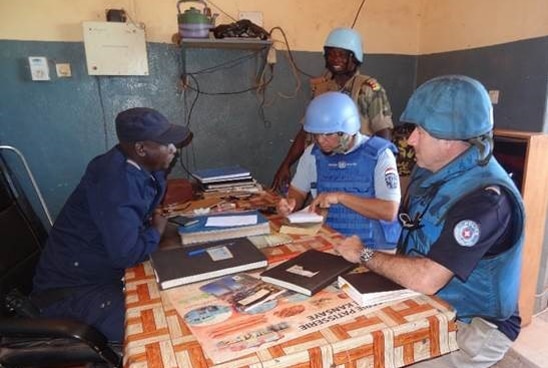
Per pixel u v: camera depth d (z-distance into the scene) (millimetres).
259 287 945
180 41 2197
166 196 1787
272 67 2637
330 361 721
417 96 1000
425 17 2852
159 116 1331
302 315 823
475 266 905
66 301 1312
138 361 691
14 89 2207
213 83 2549
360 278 940
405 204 1211
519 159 1967
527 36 2117
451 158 1016
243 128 2672
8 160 2252
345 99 1468
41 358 1138
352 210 1527
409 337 782
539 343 2055
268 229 1344
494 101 2338
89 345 1043
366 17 2773
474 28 2451
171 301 896
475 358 988
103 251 1334
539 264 2170
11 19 2135
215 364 681
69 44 2248
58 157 2357
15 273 1309
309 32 2670
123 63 2266
